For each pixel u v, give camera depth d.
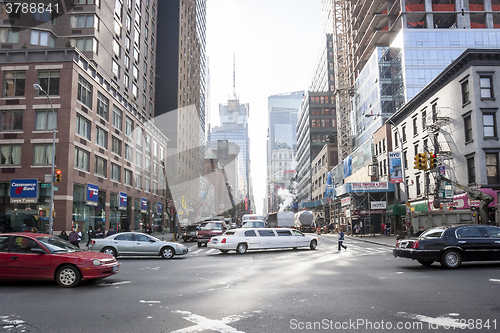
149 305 7.51
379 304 7.41
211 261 17.02
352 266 14.22
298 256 18.98
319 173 91.88
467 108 29.92
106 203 37.06
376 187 44.19
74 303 7.78
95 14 40.19
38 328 5.86
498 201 26.88
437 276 11.26
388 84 61.31
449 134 32.25
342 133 84.62
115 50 45.50
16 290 9.52
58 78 31.58
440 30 55.12
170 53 70.19
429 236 13.84
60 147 30.59
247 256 19.50
